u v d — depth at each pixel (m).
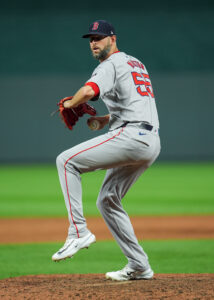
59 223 32.34
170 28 102.44
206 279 15.00
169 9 103.44
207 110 95.25
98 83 13.52
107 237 27.55
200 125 95.38
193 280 14.76
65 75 95.56
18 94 94.56
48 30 101.81
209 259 21.45
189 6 103.38
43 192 50.69
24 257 22.36
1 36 100.75
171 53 100.81
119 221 14.89
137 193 49.81
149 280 14.94
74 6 103.12
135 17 103.44
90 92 13.37
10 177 66.31
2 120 94.44
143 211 37.66
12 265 20.62
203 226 30.92
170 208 39.22
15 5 102.31
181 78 95.50
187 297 12.35
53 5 102.94
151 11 103.44
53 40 101.12
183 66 100.06
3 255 22.80
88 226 31.23
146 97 14.29
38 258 22.17
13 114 94.44
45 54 100.19
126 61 14.27
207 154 95.56
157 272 18.95
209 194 48.28
